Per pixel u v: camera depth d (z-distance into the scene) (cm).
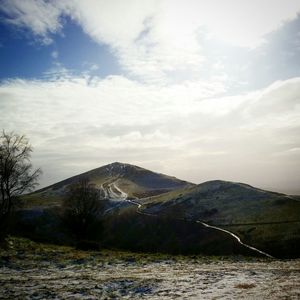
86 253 3728
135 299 1522
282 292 1524
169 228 10812
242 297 1460
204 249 8169
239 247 7319
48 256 3209
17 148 5484
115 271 2434
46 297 1581
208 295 1543
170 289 1722
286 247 6575
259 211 10244
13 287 1819
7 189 5403
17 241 4753
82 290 1736
